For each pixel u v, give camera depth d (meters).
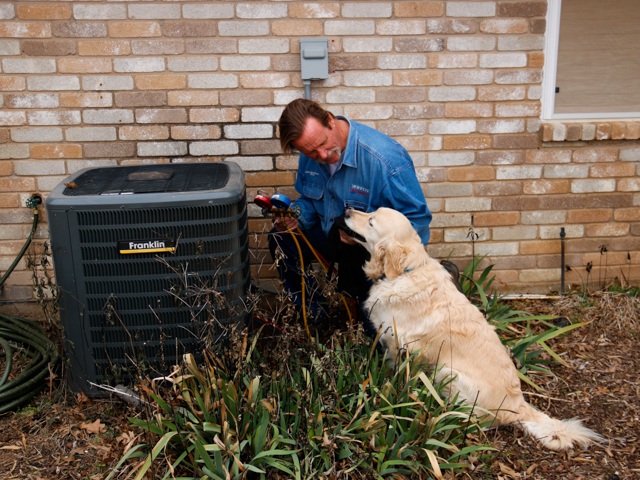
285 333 2.63
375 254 2.84
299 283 3.46
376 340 2.69
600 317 3.78
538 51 3.69
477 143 3.83
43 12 3.36
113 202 2.47
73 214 2.47
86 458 2.44
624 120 3.94
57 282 2.57
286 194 3.79
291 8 3.48
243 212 2.78
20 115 3.50
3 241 3.69
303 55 3.47
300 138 2.70
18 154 3.57
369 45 3.58
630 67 3.88
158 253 2.56
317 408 2.34
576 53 3.84
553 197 3.98
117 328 2.64
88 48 3.44
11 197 3.62
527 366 3.12
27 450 2.48
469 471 2.40
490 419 2.62
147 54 3.48
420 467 2.30
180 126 3.63
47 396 2.85
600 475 2.39
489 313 3.53
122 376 2.71
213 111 3.62
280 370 2.55
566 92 3.92
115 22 3.42
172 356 2.71
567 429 2.52
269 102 3.63
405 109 3.72
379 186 2.97
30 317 3.77
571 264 4.13
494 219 3.99
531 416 2.63
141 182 2.72
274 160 3.73
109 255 2.54
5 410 2.68
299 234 3.32
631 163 3.94
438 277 2.79
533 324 3.71
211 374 2.39
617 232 4.08
